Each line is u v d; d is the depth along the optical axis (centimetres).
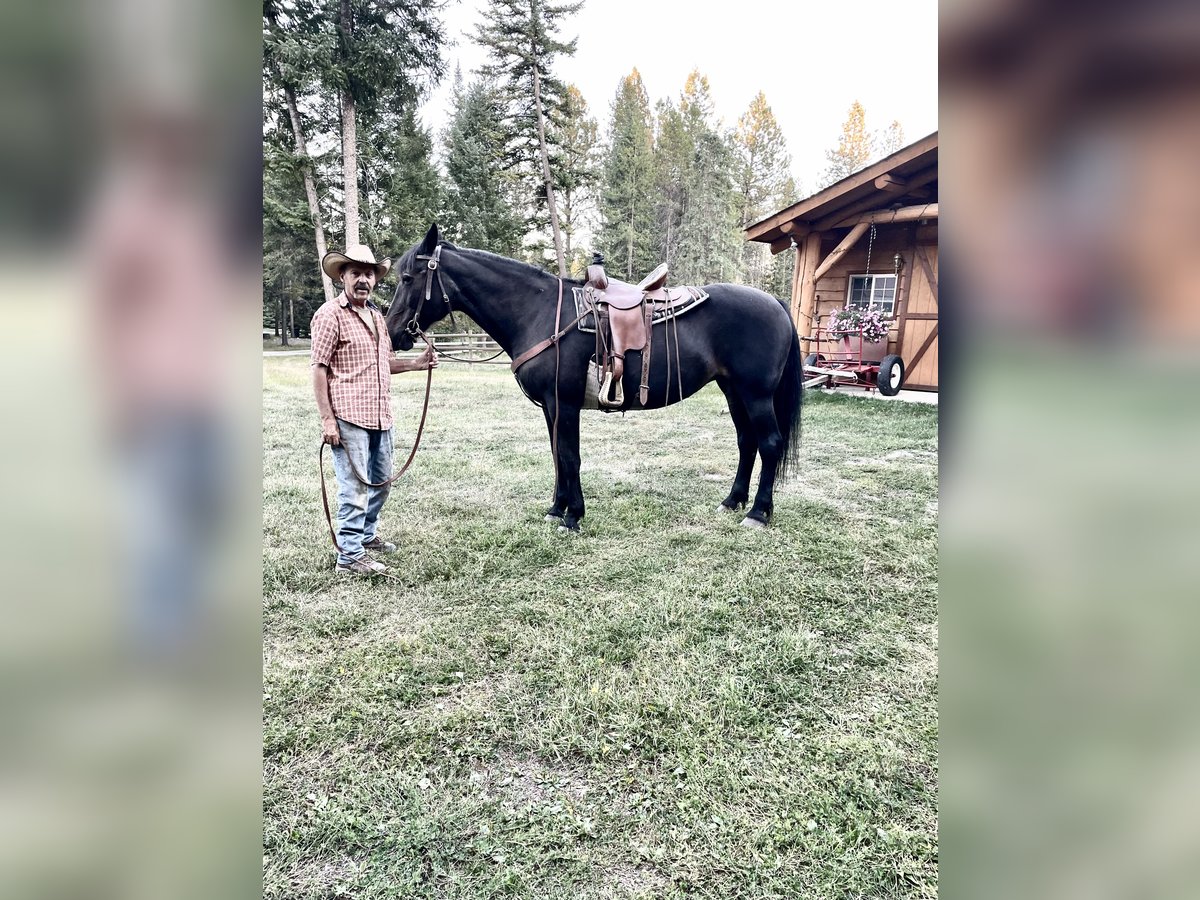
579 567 295
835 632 238
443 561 299
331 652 224
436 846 146
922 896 132
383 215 2006
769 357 341
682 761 170
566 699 197
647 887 135
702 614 249
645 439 598
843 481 439
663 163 3186
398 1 1356
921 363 841
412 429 632
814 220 850
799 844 144
